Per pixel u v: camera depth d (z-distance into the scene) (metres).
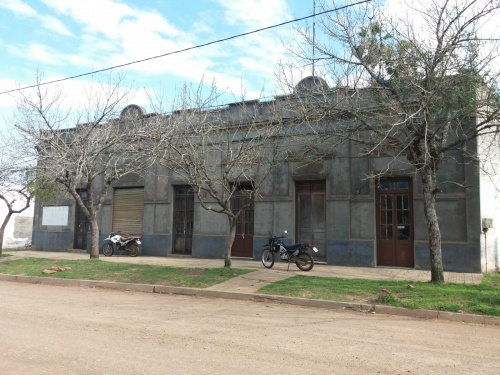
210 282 12.02
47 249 22.55
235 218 14.02
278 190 16.38
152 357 5.62
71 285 13.09
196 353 5.86
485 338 7.09
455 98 10.39
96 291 11.99
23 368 5.12
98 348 5.99
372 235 14.66
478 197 13.12
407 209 14.48
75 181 15.95
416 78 10.52
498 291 9.87
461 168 13.40
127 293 11.70
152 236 19.16
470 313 8.52
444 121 11.09
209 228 17.78
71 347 6.02
